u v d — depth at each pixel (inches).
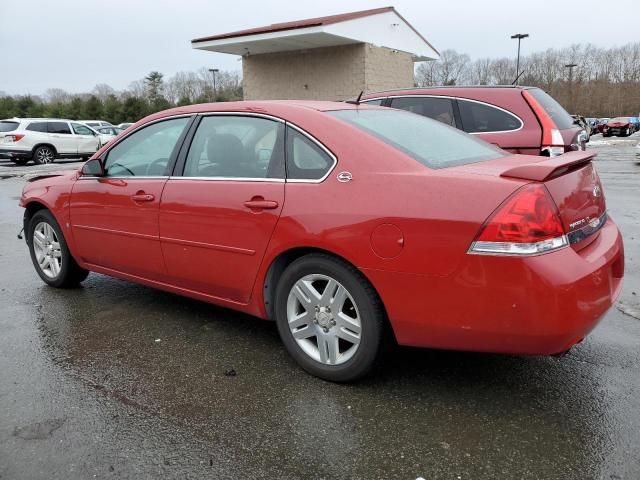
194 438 100.1
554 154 212.5
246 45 607.2
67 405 111.7
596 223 112.7
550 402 110.2
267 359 132.3
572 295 93.6
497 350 100.0
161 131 153.4
